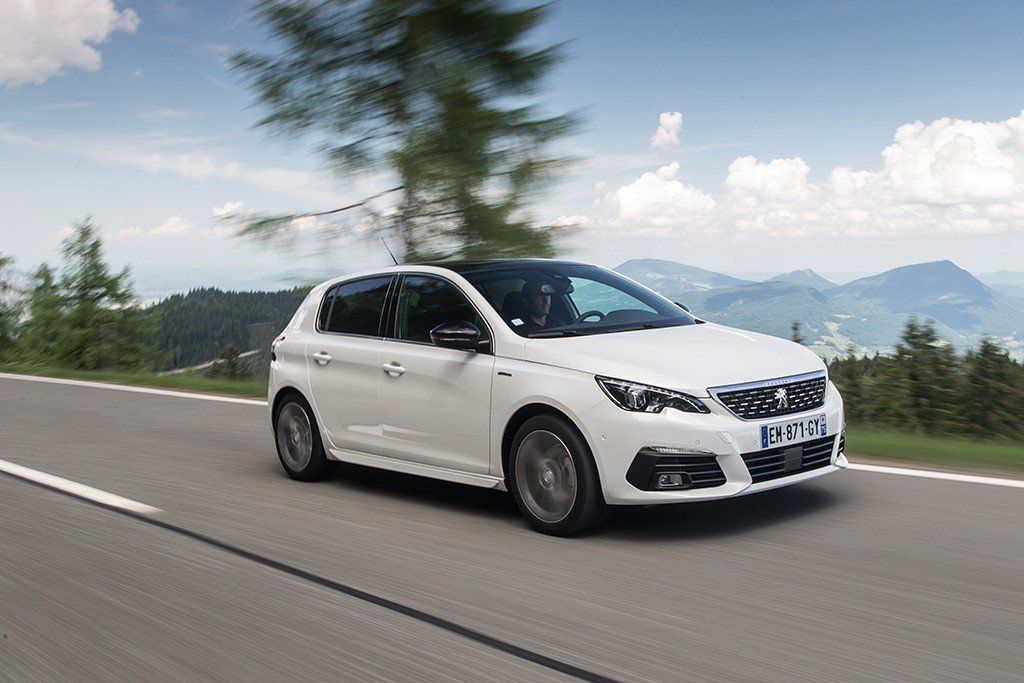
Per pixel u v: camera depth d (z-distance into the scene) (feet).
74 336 72.28
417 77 38.37
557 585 14.15
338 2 38.17
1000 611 12.26
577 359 17.08
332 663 11.37
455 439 19.01
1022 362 32.50
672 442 15.85
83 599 14.25
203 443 29.12
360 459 21.42
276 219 36.73
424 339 20.02
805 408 17.12
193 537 17.66
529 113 37.63
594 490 16.53
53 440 30.22
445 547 16.56
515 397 17.63
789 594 13.25
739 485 15.92
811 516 17.60
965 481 20.26
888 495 19.08
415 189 37.68
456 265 20.90
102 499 21.21
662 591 13.64
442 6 37.09
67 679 11.30
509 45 37.65
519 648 11.63
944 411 32.37
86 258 73.51
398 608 13.33
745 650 11.23
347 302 22.52
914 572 14.07
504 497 20.70
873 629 11.76
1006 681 10.07
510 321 18.66
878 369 34.09
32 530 18.52
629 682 10.44
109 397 42.75
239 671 11.27
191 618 13.21
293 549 16.66
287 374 23.13
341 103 38.58
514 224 37.09
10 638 12.76
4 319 74.33
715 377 16.31
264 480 23.32
